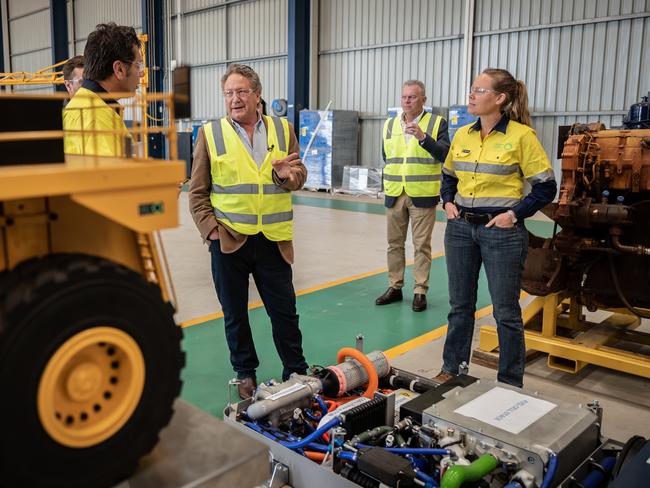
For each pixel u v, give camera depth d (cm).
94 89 256
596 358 383
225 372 394
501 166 324
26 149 113
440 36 1291
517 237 326
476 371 411
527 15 1148
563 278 391
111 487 116
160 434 141
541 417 232
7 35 2516
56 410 106
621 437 318
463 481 196
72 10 2175
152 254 124
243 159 320
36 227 111
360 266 708
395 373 329
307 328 487
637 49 1029
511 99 328
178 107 121
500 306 332
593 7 1066
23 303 97
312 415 285
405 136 522
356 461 227
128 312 110
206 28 1762
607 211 353
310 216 1089
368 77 1439
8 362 96
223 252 326
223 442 138
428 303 562
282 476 253
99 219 120
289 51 1484
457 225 347
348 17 1452
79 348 104
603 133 372
